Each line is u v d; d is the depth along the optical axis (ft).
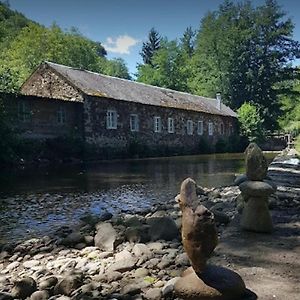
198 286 10.63
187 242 10.77
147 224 20.71
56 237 21.63
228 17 182.60
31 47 175.11
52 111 83.25
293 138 138.00
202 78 188.03
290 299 11.24
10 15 202.28
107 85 101.04
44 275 15.11
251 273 13.39
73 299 12.29
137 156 102.47
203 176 54.03
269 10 175.22
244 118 151.64
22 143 73.20
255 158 18.98
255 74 172.96
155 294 12.06
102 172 59.72
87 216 26.22
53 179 50.29
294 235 18.15
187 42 268.82
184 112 123.34
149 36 253.65
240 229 19.24
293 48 176.14
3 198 35.94
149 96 112.37
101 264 15.85
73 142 84.28
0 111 69.00
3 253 18.85
